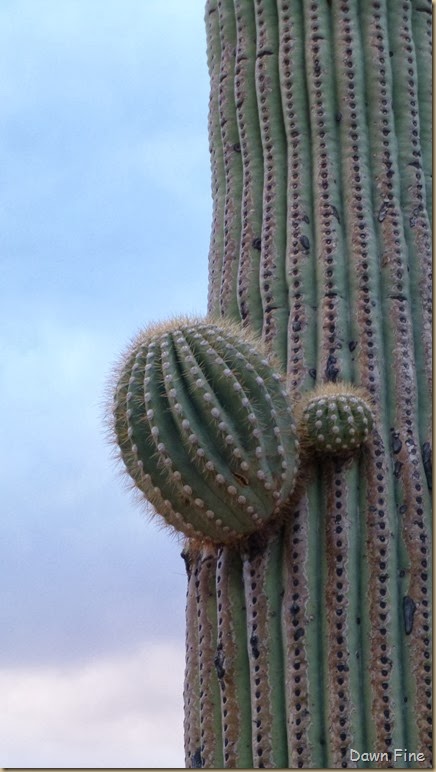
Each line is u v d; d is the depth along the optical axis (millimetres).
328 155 6301
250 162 6535
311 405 5613
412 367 5945
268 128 6496
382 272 6125
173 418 5273
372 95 6445
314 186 6281
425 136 6527
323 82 6418
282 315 6133
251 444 5273
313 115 6383
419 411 5914
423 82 6621
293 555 5504
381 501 5598
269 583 5512
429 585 5523
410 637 5434
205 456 5203
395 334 5992
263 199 6406
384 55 6516
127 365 5512
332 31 6523
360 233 6152
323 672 5348
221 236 6625
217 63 6977
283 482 5391
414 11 6750
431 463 5781
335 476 5605
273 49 6602
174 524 5512
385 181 6297
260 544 5566
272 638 5445
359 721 5270
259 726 5355
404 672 5395
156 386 5312
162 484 5336
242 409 5273
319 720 5277
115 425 5504
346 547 5492
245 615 5590
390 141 6391
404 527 5621
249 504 5332
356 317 6004
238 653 5551
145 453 5324
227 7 6957
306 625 5395
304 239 6172
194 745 5664
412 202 6328
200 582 5828
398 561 5570
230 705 5496
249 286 6301
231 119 6754
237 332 5602
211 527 5445
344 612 5395
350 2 6547
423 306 6137
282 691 5387
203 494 5293
